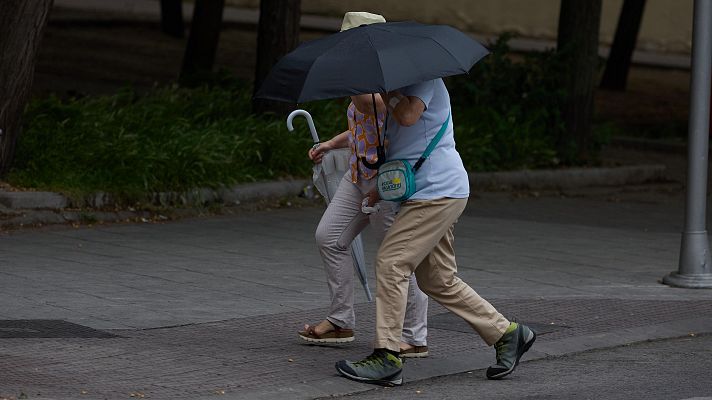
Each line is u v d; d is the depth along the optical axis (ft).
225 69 155.84
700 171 88.63
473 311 61.87
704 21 87.51
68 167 111.45
